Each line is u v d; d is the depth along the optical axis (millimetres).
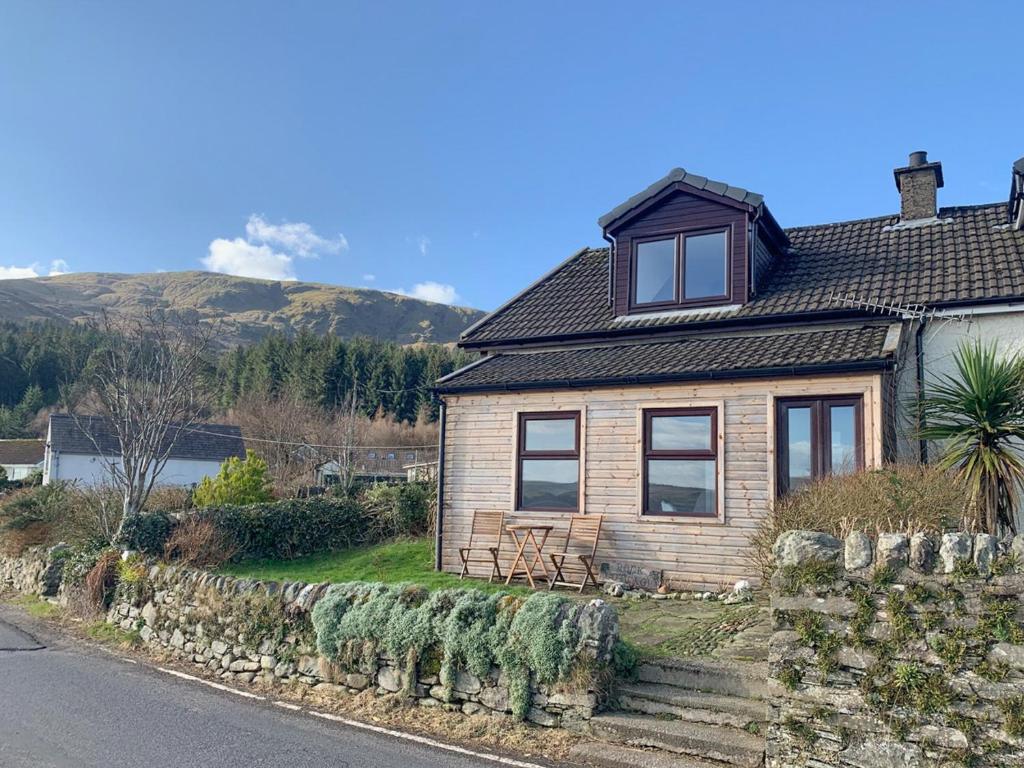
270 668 9555
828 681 6125
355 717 8070
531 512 13242
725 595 11203
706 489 11977
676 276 14562
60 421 44500
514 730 7410
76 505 19125
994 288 11734
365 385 61000
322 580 13992
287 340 67125
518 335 15484
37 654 11195
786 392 11406
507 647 7742
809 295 13469
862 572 6141
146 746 6977
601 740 7102
